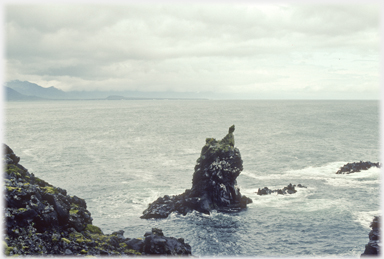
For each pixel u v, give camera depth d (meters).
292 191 57.66
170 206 50.19
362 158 85.69
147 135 138.25
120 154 95.50
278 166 78.12
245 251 37.28
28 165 80.94
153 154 95.38
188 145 111.50
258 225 44.47
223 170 51.81
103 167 79.06
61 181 66.75
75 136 135.12
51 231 22.98
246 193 58.09
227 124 183.50
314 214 47.84
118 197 56.91
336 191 58.03
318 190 58.88
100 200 55.38
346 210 49.06
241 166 53.97
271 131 146.50
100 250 23.38
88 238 24.94
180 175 71.31
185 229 43.50
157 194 58.47
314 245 38.38
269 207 51.12
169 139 125.94
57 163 83.44
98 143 116.31
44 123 193.62
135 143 116.12
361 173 68.69
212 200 51.09
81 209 28.33
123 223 45.81
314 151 95.81
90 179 68.31
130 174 72.25
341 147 101.69
